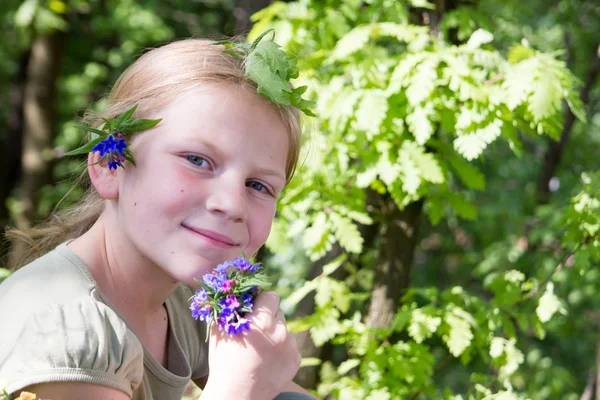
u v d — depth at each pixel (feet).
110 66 25.45
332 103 7.00
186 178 3.83
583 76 16.12
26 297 3.75
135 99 4.07
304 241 7.27
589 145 18.20
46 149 22.71
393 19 7.83
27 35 21.57
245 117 3.92
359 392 7.34
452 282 17.30
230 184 3.85
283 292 11.68
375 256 9.22
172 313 4.75
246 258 4.05
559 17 15.58
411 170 6.84
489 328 7.15
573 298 13.67
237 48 4.27
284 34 7.84
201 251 3.82
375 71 7.07
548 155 14.76
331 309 7.82
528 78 6.49
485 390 6.53
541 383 13.30
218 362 3.81
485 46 7.65
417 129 6.63
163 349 4.65
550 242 13.12
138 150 3.92
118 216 4.09
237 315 3.77
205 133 3.84
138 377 3.88
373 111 6.69
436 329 7.14
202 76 3.97
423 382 7.31
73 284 3.85
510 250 13.47
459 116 6.79
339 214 7.47
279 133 4.05
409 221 8.09
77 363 3.50
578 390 15.65
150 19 22.13
